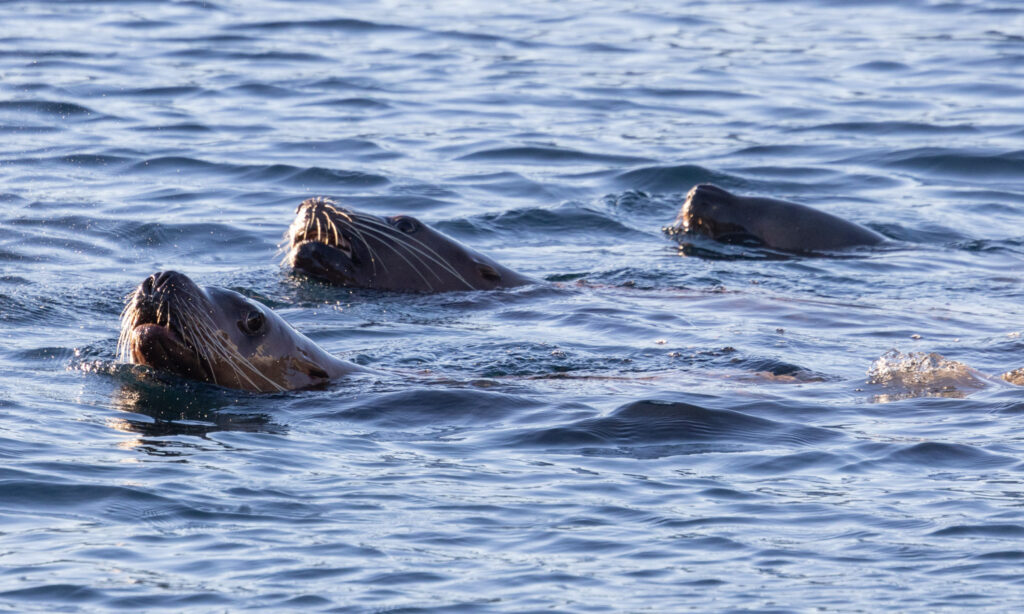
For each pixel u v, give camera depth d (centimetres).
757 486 3078
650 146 7969
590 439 3431
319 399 3797
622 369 4216
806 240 6284
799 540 2739
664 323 4891
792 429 3516
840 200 7075
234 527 2791
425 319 4950
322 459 3253
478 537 2756
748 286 5569
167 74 9300
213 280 5359
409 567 2597
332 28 11138
